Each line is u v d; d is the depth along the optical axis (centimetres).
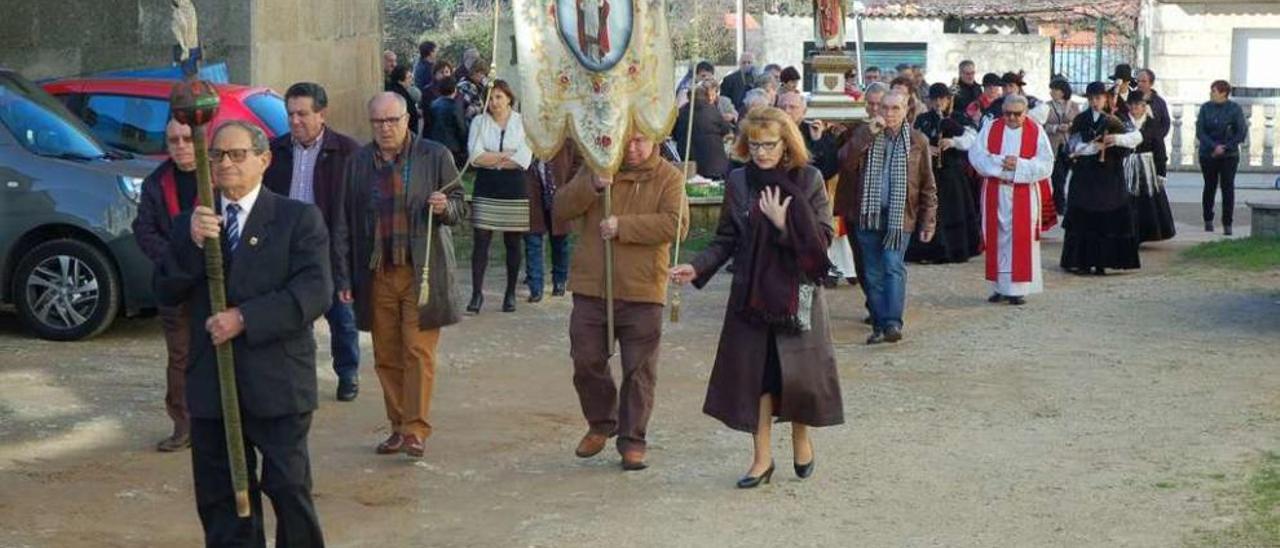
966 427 1053
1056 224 2080
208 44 1964
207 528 706
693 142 2141
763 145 877
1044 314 1477
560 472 954
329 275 698
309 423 702
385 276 959
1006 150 1520
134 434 1026
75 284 1296
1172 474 932
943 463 963
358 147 1036
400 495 907
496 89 1443
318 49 2238
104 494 898
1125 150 1708
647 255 937
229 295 683
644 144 927
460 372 1234
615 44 924
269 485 694
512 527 847
